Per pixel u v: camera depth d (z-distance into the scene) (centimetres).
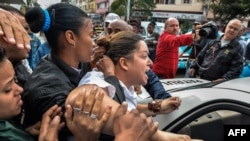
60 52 125
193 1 3222
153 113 172
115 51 136
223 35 383
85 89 95
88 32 125
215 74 373
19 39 109
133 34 140
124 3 2664
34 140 107
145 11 2692
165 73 429
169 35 407
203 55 402
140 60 135
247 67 458
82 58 126
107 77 127
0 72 92
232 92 181
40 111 108
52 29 122
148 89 240
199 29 328
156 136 103
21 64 140
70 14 122
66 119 92
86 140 90
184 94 205
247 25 2550
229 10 2198
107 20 421
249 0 2186
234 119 172
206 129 180
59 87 110
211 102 181
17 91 99
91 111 88
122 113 86
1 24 109
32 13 122
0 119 97
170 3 3334
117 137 85
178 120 184
